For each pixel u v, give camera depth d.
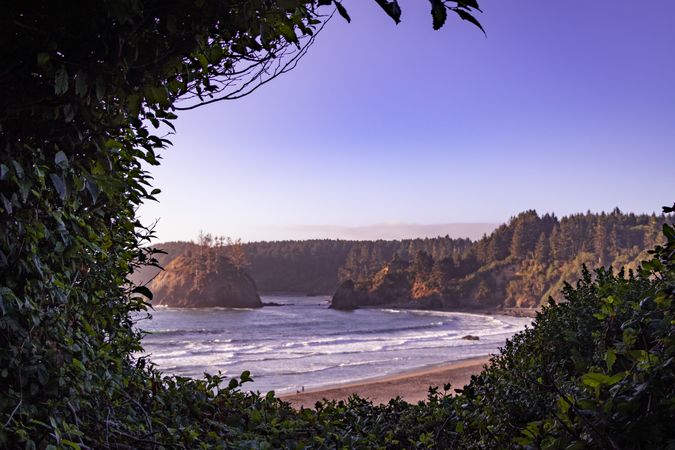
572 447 1.90
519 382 3.43
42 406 2.21
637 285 3.59
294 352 50.25
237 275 171.12
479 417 3.50
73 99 1.92
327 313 141.75
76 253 2.61
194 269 173.38
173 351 51.53
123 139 2.90
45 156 2.10
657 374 1.89
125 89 1.99
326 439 3.79
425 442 3.87
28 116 1.95
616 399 1.92
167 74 2.17
